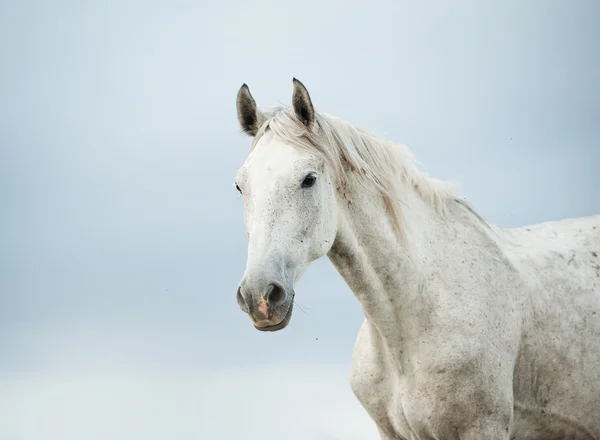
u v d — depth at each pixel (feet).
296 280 22.70
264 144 23.71
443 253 25.45
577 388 26.12
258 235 22.15
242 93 25.22
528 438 26.37
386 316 24.77
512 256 26.73
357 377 26.30
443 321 24.29
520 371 25.52
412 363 24.50
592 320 26.50
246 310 21.63
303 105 23.67
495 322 24.66
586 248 28.35
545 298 26.08
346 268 24.95
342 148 24.30
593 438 26.81
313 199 22.97
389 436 26.37
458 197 27.27
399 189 25.30
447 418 23.98
